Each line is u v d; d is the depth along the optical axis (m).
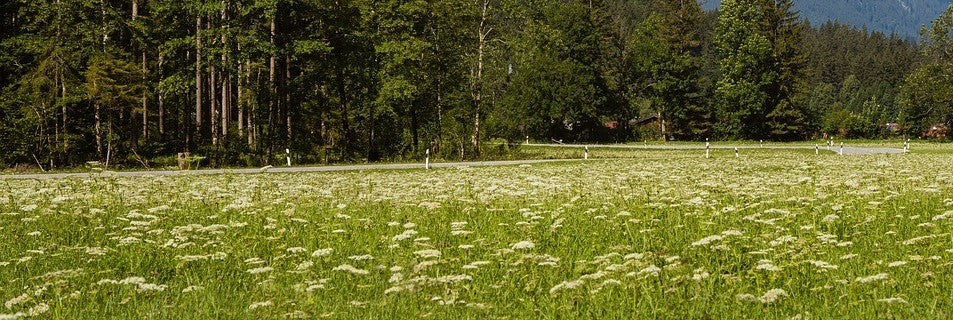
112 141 41.28
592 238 10.35
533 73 88.69
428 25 49.25
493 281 7.95
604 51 99.31
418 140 52.12
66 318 6.97
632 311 6.62
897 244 9.45
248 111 46.81
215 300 7.56
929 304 6.64
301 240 10.88
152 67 47.28
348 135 48.28
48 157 40.09
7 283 8.64
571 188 16.91
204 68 42.56
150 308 7.26
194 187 20.05
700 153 56.78
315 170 34.34
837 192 15.21
